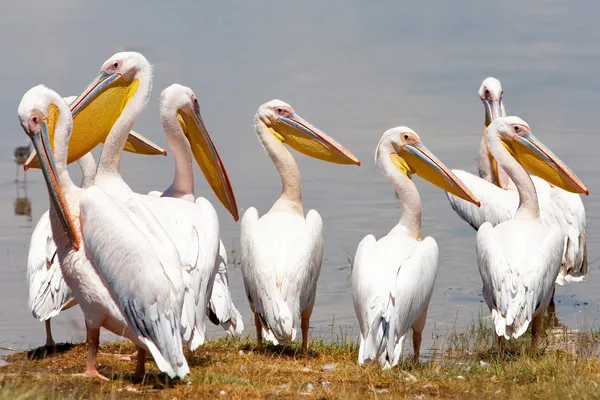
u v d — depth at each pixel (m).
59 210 10.30
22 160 31.44
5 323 15.88
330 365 12.24
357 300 12.19
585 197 26.27
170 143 13.68
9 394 9.34
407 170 13.86
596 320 16.17
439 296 17.91
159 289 10.03
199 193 27.62
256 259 12.71
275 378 11.20
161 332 10.03
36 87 10.52
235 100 45.88
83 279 10.29
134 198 11.17
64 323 16.11
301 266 12.71
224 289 13.33
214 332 15.82
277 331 12.43
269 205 25.97
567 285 19.08
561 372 11.40
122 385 10.44
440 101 45.38
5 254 21.06
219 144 35.25
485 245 13.39
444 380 11.21
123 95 12.38
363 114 41.69
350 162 14.39
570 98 43.75
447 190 13.74
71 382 10.43
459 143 34.94
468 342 14.55
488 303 13.45
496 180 18.86
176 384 10.52
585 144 33.34
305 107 43.69
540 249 13.22
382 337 11.80
